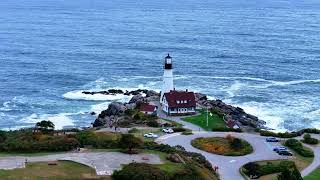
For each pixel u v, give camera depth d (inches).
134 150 3253.0
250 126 4744.1
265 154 3759.8
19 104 5905.5
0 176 2640.3
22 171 2733.8
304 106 5753.0
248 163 3476.9
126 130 4343.0
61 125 5118.1
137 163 2807.6
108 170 2800.2
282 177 2891.2
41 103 5944.9
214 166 3454.7
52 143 3238.2
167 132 4269.2
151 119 4763.8
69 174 2716.5
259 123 4955.7
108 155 3115.2
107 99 6077.8
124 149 3250.5
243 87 6658.5
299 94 6318.9
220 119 4820.4
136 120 4736.7
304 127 4990.2
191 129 4466.0
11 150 3159.5
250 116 5132.9
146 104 5098.4
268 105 5777.6
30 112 5590.6
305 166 3538.4
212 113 5004.9
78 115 5477.4
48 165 2856.8
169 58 5182.1
